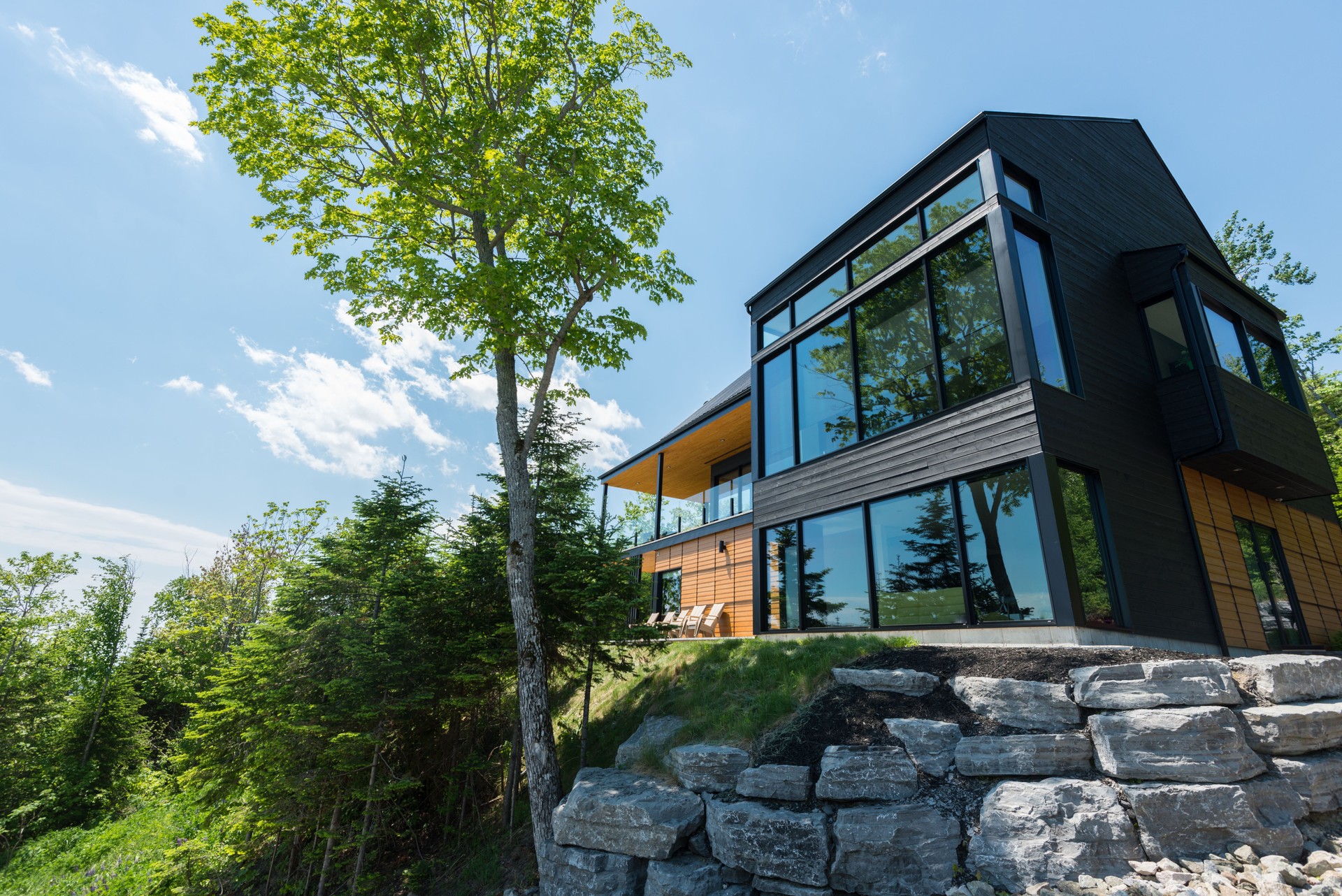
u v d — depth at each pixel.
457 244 11.62
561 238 10.30
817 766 5.98
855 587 10.06
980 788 5.41
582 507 11.80
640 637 9.70
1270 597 10.69
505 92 11.11
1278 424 10.73
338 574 11.28
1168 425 9.86
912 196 10.48
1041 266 9.10
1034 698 5.77
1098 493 8.02
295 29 9.33
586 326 11.00
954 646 7.30
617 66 10.99
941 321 9.48
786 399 12.93
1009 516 7.74
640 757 7.90
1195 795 4.79
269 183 10.26
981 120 9.30
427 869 9.41
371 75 10.02
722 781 6.46
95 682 25.14
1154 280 10.31
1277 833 4.61
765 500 12.70
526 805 10.17
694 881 5.63
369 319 11.29
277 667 10.34
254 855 10.78
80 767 22.80
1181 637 8.20
